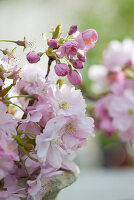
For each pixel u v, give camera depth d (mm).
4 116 473
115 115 763
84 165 2104
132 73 848
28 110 499
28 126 494
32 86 510
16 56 508
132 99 761
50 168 489
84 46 496
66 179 521
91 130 493
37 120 481
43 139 477
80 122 492
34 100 508
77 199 979
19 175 497
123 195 1016
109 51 892
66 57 485
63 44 484
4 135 462
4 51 507
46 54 500
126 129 755
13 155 446
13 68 498
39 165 491
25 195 483
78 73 498
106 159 2295
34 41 508
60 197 1016
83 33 496
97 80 880
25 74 517
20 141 472
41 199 497
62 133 490
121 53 883
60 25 507
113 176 1371
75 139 493
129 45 893
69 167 537
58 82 509
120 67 857
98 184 1197
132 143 764
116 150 2314
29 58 494
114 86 820
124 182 1223
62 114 482
